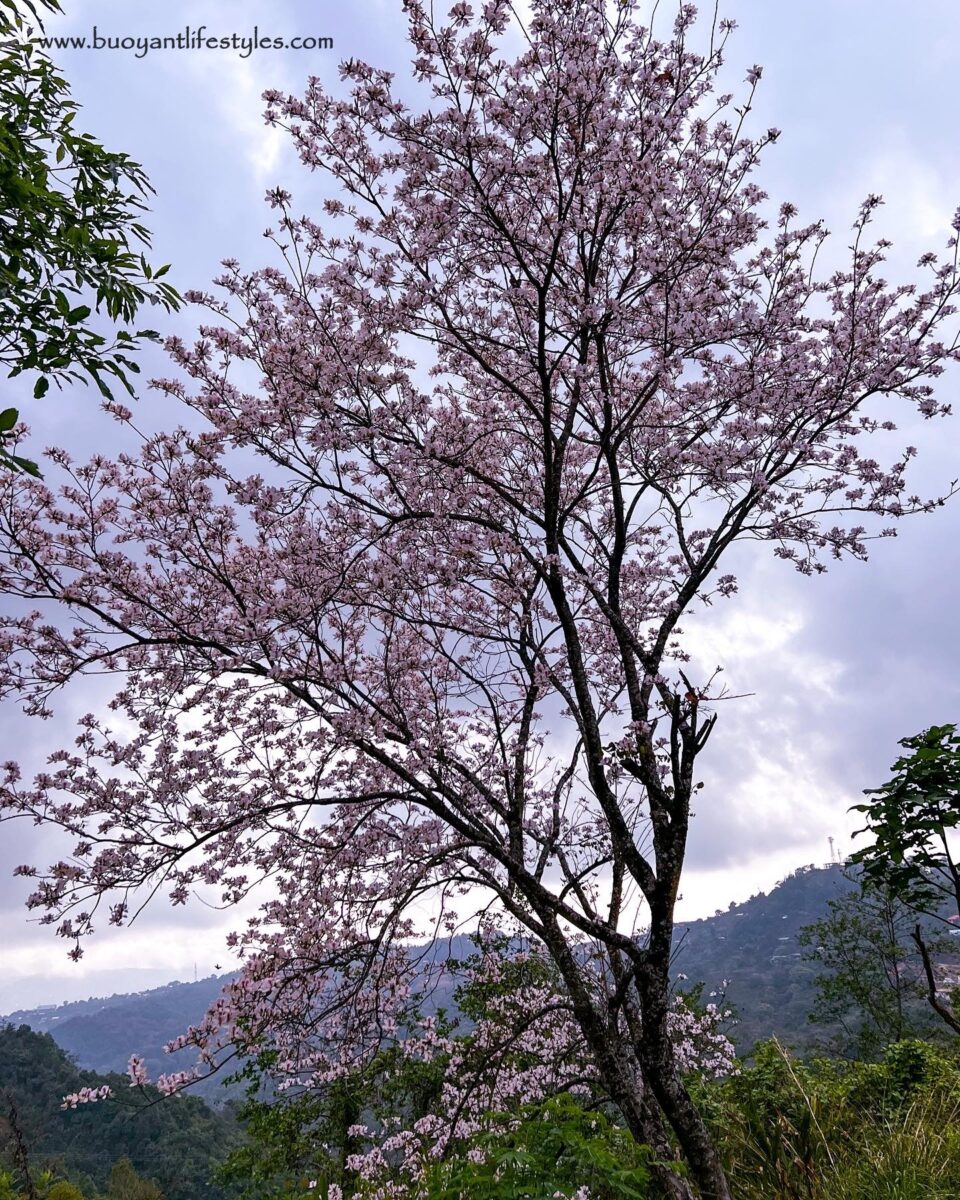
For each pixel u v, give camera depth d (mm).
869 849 4801
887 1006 17641
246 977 6613
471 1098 7980
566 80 5777
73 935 6324
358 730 6586
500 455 8398
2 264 4305
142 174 5254
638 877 6613
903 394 7469
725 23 6250
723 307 6973
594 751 6754
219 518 7102
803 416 7492
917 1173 5719
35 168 4598
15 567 6926
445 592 7949
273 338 6785
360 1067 6805
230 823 6469
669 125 6500
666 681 7441
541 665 8062
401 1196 7816
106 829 6684
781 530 7844
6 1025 53750
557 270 7090
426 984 7172
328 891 7234
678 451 7496
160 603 7406
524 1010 9609
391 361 6941
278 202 6336
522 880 6629
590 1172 3426
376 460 6863
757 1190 6438
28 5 4695
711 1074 11047
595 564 8820
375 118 6082
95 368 4609
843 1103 8344
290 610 6652
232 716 7551
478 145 6039
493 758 8281
